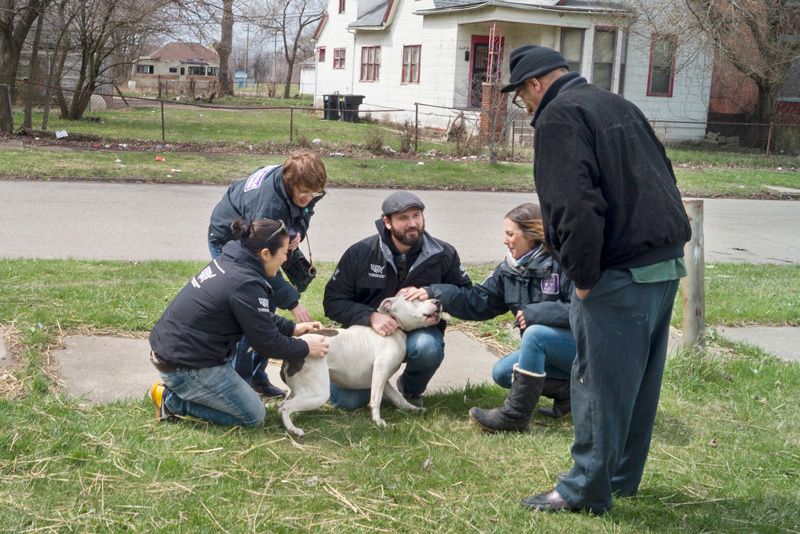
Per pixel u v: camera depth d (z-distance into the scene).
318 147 19.38
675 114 26.41
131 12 22.27
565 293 4.26
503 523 3.27
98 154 16.02
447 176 15.91
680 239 3.11
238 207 4.34
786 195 16.52
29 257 7.93
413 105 28.91
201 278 3.90
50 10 22.61
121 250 8.59
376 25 30.64
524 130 22.55
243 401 3.97
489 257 9.28
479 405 4.62
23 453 3.57
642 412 3.45
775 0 22.30
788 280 8.69
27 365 4.70
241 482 3.46
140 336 5.50
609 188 3.01
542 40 25.22
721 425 4.49
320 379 4.08
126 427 3.92
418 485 3.56
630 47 25.31
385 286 4.52
